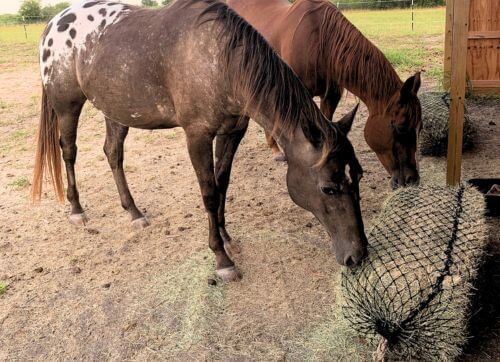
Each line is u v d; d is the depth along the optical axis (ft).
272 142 16.33
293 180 8.36
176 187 14.61
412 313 6.97
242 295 9.39
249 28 8.48
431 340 6.99
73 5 11.68
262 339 8.23
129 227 12.34
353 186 7.79
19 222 12.88
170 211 13.08
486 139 16.57
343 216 7.87
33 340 8.59
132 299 9.50
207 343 8.22
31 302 9.60
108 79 10.06
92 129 21.27
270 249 10.89
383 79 11.03
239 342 8.21
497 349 7.53
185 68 8.84
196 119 9.14
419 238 8.15
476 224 8.51
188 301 9.26
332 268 10.07
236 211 12.83
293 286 9.57
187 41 8.84
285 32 13.29
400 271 7.34
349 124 8.00
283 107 8.07
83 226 12.50
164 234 11.88
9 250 11.52
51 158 12.11
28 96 28.19
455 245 7.92
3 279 10.36
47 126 11.92
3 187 15.23
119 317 9.02
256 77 8.20
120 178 12.30
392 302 7.13
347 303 7.80
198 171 9.52
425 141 15.40
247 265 10.34
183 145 18.42
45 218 13.03
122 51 9.75
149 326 8.73
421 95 16.74
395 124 10.71
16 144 19.54
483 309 8.30
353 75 11.50
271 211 12.68
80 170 16.38
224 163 10.35
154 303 9.32
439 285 7.17
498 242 10.09
